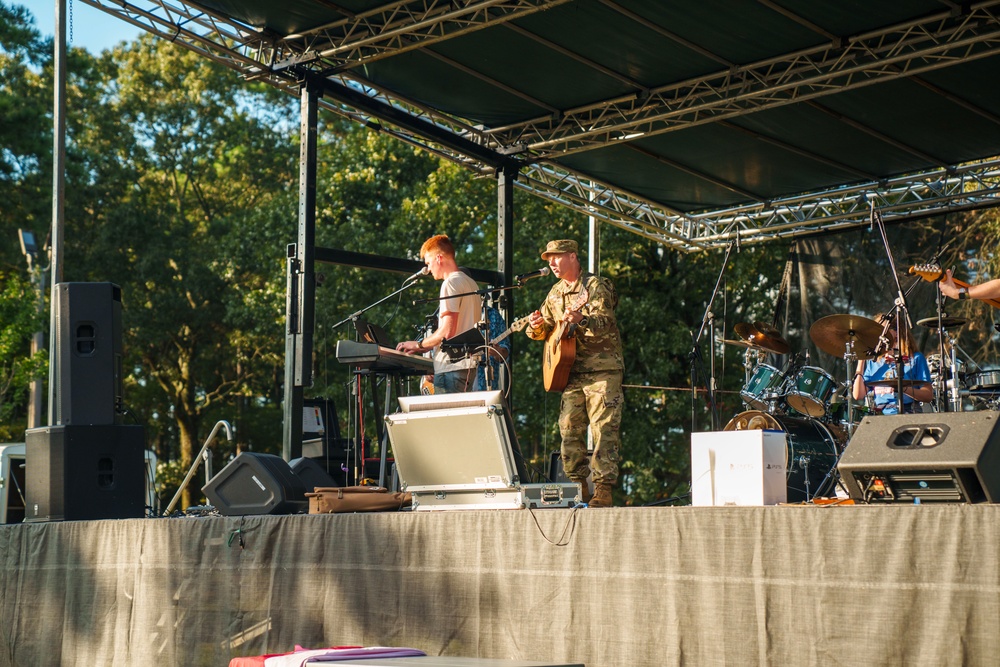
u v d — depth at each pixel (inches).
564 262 212.1
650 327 635.5
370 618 174.7
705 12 281.4
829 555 131.9
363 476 237.8
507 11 273.1
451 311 227.0
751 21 285.7
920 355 268.2
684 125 331.6
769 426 239.9
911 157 376.2
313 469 227.9
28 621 222.2
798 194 415.8
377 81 324.5
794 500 233.6
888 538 127.7
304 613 182.9
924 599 124.3
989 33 271.0
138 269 823.7
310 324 279.3
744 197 419.2
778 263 642.2
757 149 369.1
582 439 213.2
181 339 871.7
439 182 643.5
